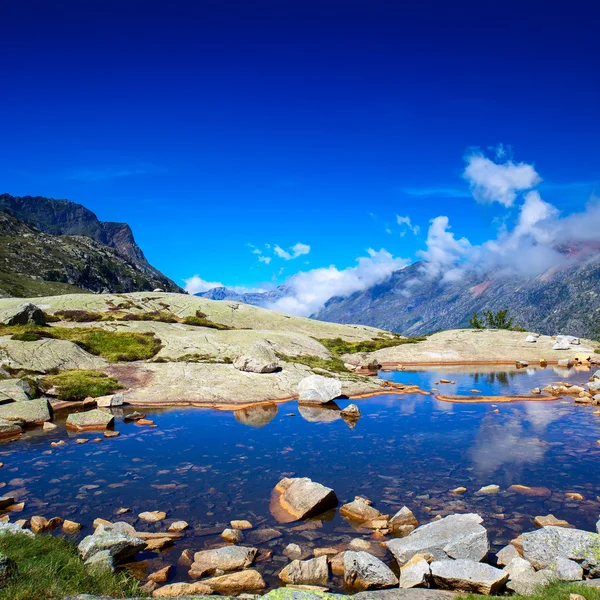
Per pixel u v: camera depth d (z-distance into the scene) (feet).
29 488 73.10
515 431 109.09
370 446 97.71
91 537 49.52
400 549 49.70
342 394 159.33
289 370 180.34
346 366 233.55
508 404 142.82
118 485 74.59
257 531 58.39
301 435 107.65
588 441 99.66
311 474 80.02
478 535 49.32
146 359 188.14
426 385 185.37
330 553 52.34
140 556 51.67
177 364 179.63
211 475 79.46
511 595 40.96
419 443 99.76
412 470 81.92
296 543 55.16
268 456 90.79
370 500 68.54
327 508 65.36
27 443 100.53
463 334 336.90
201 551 51.21
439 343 311.06
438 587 44.24
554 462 85.76
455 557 48.32
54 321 265.34
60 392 141.90
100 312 321.11
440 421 121.08
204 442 101.55
